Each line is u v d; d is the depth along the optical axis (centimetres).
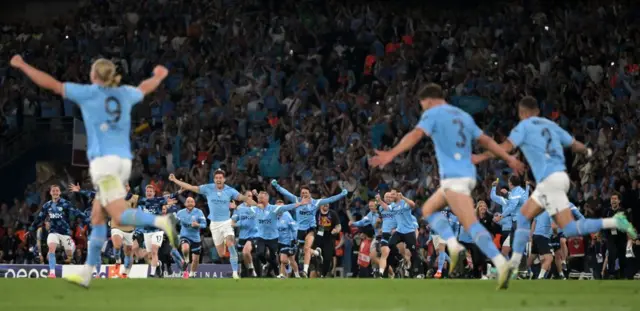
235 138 6969
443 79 7300
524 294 2261
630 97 6869
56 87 2141
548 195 2455
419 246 5691
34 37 8288
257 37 7919
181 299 2066
